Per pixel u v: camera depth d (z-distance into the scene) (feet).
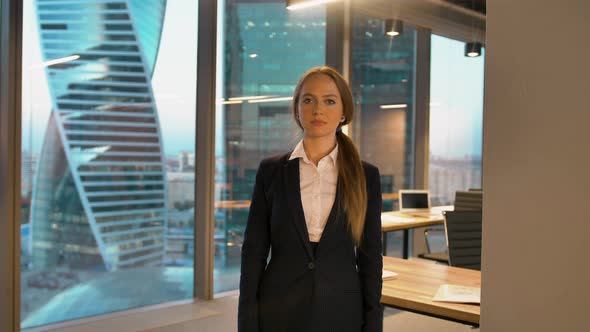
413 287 6.80
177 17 14.35
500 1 2.73
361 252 4.80
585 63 2.42
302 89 4.76
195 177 15.05
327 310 4.46
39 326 12.09
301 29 17.57
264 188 4.89
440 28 21.61
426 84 21.34
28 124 11.69
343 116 4.83
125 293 13.69
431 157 21.72
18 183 11.43
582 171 2.44
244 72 15.96
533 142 2.62
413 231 21.08
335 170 4.73
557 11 2.51
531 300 2.64
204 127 14.80
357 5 18.95
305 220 4.61
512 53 2.69
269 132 16.71
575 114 2.45
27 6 11.56
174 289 14.75
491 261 2.81
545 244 2.58
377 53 19.97
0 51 11.28
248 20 15.97
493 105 2.79
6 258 11.27
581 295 2.46
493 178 2.80
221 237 15.61
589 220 2.42
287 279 4.55
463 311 5.73
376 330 4.65
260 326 4.69
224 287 15.78
